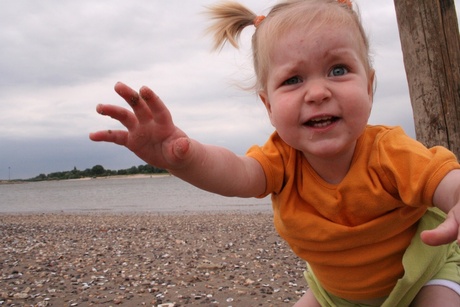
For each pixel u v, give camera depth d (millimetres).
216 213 4094
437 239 255
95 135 315
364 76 396
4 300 1079
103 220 3469
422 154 374
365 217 410
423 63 706
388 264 427
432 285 426
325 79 381
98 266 1452
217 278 1272
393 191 396
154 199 7738
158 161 333
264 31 423
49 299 1087
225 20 504
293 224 438
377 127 441
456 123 689
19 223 3350
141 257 1607
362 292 448
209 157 370
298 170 442
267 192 448
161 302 1052
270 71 411
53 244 1991
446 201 337
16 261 1542
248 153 463
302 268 1379
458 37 704
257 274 1314
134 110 312
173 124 327
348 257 429
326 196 418
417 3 710
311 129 381
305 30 386
